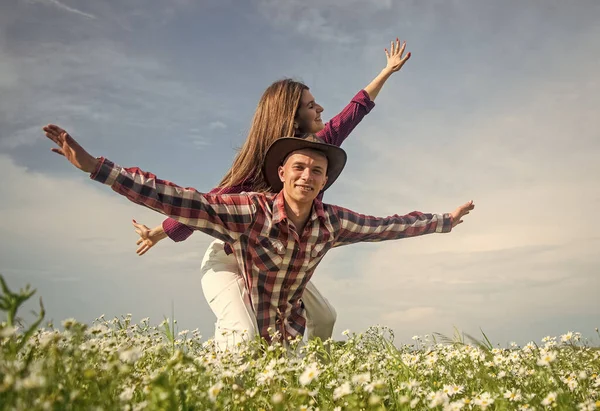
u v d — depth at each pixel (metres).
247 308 4.29
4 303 1.85
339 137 5.74
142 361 3.27
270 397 2.81
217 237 4.09
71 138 3.46
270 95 4.89
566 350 4.12
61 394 2.00
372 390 2.66
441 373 3.72
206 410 2.35
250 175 4.87
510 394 2.95
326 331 4.82
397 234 4.71
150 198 3.72
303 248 4.18
